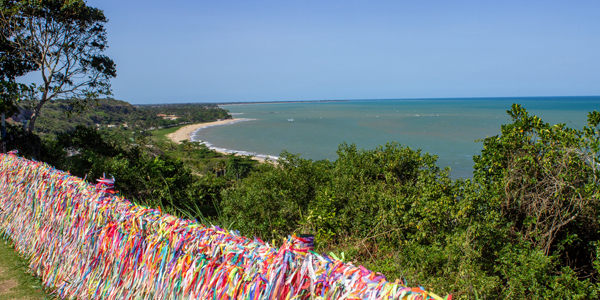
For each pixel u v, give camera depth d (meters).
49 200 4.85
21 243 5.38
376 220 6.36
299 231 6.98
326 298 2.07
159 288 3.01
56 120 83.31
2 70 16.53
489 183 6.29
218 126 160.12
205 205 14.27
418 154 9.12
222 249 2.71
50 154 13.76
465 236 4.73
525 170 5.68
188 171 15.33
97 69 18.77
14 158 6.44
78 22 17.59
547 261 4.34
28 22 16.47
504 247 4.80
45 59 17.03
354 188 8.16
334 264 2.15
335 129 124.94
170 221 3.19
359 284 1.99
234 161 54.91
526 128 6.27
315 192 9.16
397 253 4.98
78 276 3.98
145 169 12.16
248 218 7.57
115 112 177.50
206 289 2.64
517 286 4.12
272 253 2.46
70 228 4.28
